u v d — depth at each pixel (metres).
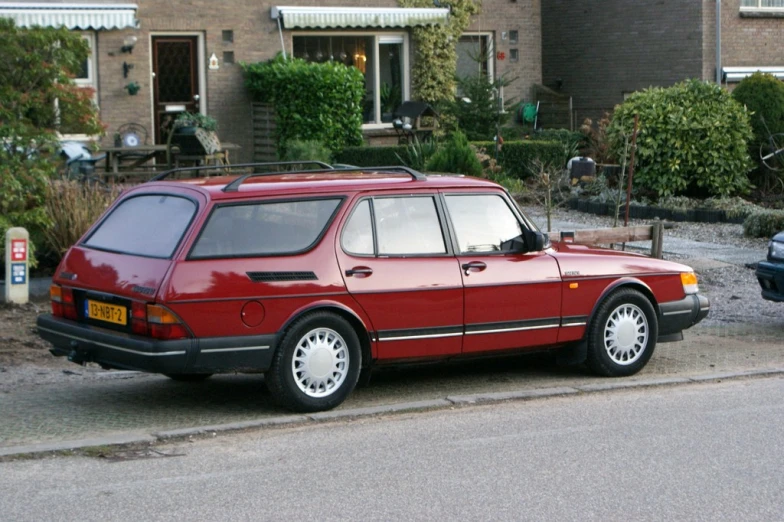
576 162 19.25
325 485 5.96
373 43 23.39
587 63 27.14
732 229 16.91
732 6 24.72
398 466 6.34
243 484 5.98
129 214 7.81
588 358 8.73
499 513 5.52
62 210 12.40
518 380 8.83
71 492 5.82
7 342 9.70
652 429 7.22
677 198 18.61
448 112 23.50
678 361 9.53
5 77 11.70
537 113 25.27
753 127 19.97
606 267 8.72
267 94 21.23
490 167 20.23
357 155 20.84
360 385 8.61
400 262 7.82
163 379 8.78
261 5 21.75
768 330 10.96
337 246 7.61
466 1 24.19
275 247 7.41
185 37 21.23
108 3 20.33
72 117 12.16
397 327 7.80
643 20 25.66
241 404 7.88
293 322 7.40
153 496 5.76
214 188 7.49
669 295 9.05
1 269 12.20
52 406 7.76
